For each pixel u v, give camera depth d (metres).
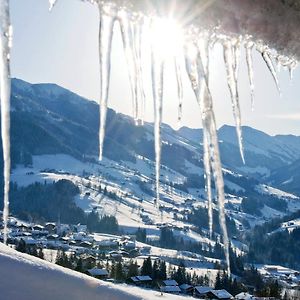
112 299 4.89
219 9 2.79
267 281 98.12
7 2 3.06
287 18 2.87
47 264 5.55
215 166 3.55
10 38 3.10
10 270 5.02
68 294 4.70
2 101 3.23
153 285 68.75
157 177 3.80
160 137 3.75
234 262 104.38
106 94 3.59
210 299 68.25
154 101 3.73
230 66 3.86
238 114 4.05
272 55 3.61
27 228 141.38
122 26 3.33
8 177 3.47
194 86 3.56
